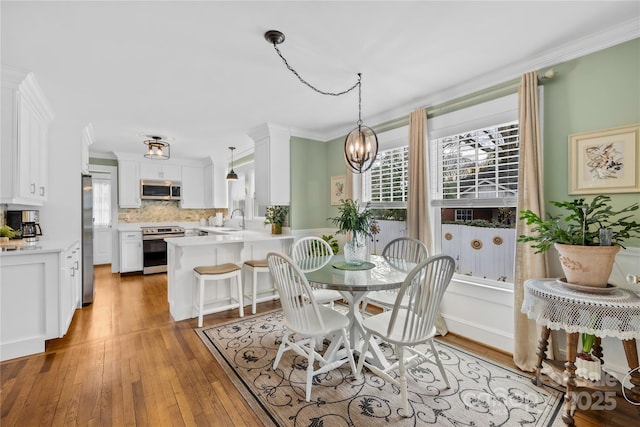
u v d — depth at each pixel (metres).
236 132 4.38
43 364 2.32
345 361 2.19
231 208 6.35
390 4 1.71
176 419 1.73
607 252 1.71
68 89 2.83
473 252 2.84
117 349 2.59
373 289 1.96
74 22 1.84
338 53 2.24
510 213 2.58
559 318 1.69
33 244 2.86
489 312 2.65
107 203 6.55
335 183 4.48
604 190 2.00
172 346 2.66
